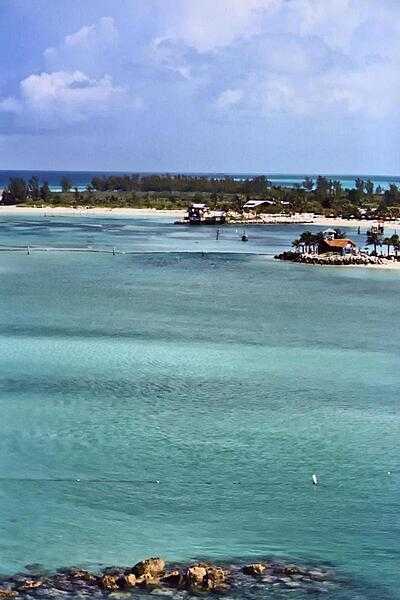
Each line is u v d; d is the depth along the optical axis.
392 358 139.12
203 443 93.81
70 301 192.62
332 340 153.25
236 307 190.38
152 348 141.75
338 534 72.75
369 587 64.38
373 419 104.00
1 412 102.75
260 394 114.31
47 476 83.88
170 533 72.31
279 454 90.94
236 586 63.66
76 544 70.12
